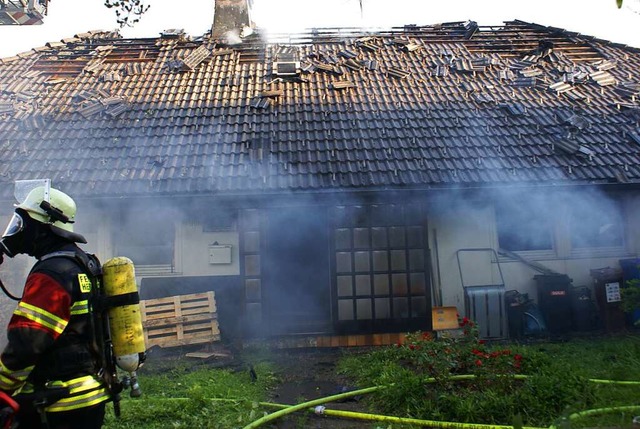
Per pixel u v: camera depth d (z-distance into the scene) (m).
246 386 6.09
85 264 2.69
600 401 4.76
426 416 4.88
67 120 9.37
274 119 9.43
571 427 4.20
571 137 8.87
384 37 12.93
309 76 10.96
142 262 8.53
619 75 11.21
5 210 7.89
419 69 11.27
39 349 2.35
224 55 11.88
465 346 6.29
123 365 2.79
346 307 8.20
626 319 8.40
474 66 11.19
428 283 8.25
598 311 8.52
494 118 9.53
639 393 4.85
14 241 2.72
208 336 8.00
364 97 10.16
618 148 8.67
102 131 9.09
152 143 8.77
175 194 7.70
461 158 8.45
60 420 2.50
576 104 9.96
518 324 8.25
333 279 8.23
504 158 8.47
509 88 10.50
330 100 10.04
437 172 8.09
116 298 2.79
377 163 8.27
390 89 10.45
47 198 2.74
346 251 8.26
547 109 9.77
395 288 8.26
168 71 11.12
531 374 5.58
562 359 6.52
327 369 6.96
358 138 8.91
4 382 2.33
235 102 9.99
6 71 10.98
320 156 8.45
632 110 9.56
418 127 9.23
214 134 9.03
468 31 12.97
